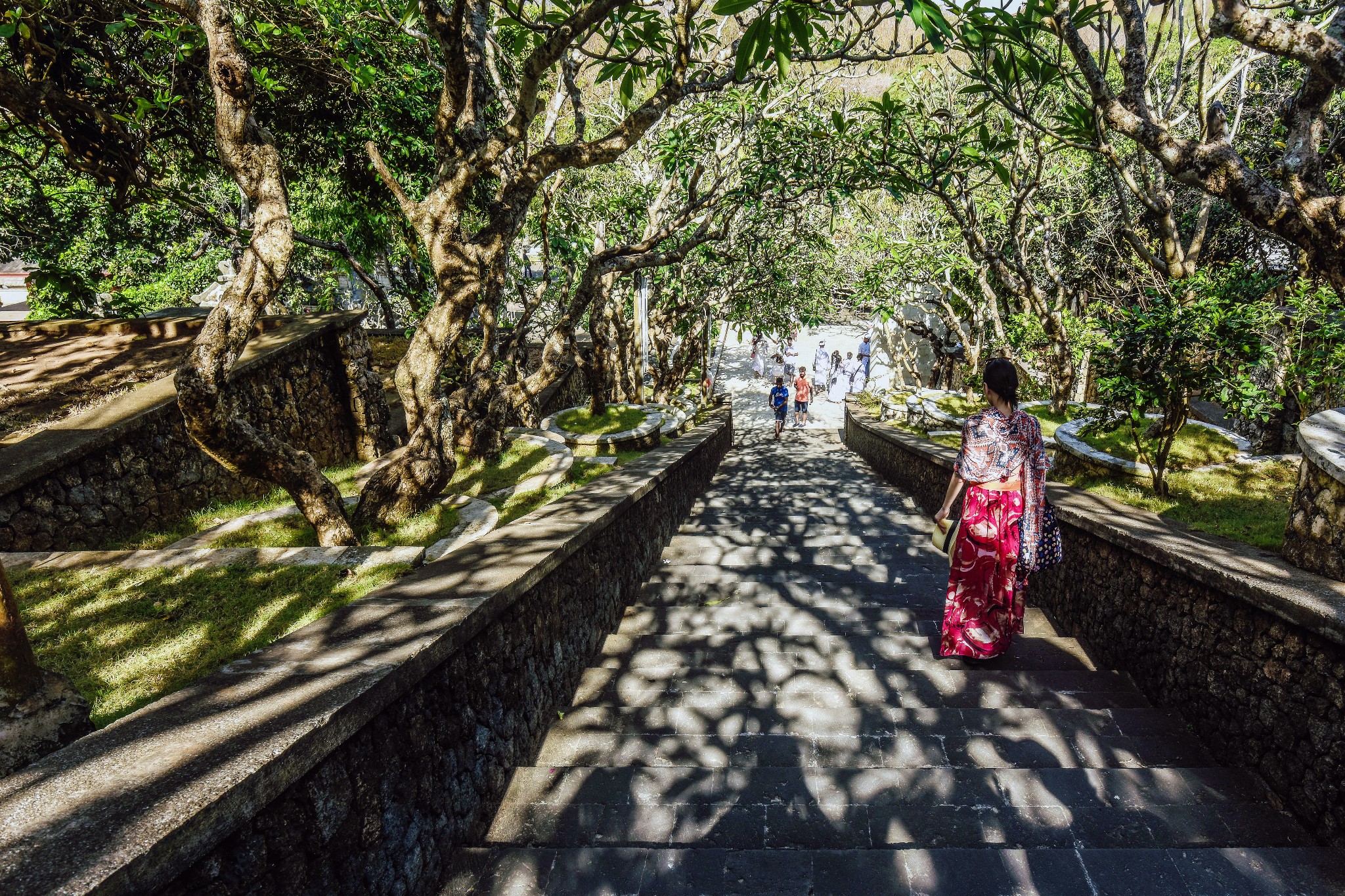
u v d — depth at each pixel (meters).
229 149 3.48
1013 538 3.90
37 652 2.72
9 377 5.89
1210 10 6.43
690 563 6.71
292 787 1.78
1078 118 5.24
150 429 4.71
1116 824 2.59
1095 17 5.09
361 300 19.23
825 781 2.84
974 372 13.80
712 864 2.32
